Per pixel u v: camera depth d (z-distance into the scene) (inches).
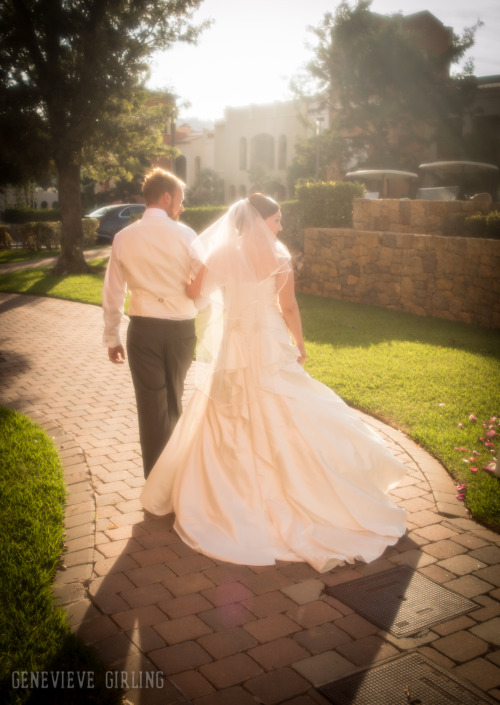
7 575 113.3
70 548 127.4
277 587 115.2
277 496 129.3
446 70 1266.0
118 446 187.6
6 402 232.4
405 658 96.2
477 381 247.3
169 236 134.7
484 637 101.2
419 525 139.0
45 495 148.7
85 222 919.0
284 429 127.2
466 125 1311.5
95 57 593.3
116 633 101.3
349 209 521.0
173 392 147.9
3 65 590.9
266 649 98.1
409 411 211.3
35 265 740.7
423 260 412.5
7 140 593.3
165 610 107.7
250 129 1749.5
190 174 1937.7
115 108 623.5
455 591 114.0
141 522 139.7
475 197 560.4
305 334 344.8
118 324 146.7
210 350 130.2
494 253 363.3
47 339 346.6
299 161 1359.5
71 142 608.4
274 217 132.3
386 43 1201.4
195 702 86.8
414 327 370.3
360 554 123.5
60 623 99.7
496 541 132.2
